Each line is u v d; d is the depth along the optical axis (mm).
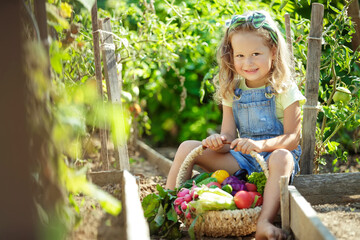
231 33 2488
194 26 3771
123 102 3777
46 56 1569
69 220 1577
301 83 2928
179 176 2445
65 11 1929
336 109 2891
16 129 1229
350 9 3027
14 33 1220
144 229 1605
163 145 5918
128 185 2174
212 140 2402
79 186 1495
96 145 4117
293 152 2510
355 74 3490
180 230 2271
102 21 2668
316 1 4457
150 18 3643
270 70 2545
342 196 2520
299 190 2514
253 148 2291
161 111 5832
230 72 2660
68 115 1511
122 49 3285
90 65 3055
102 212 2092
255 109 2580
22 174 1234
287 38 2791
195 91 5469
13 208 1231
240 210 2064
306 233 1649
